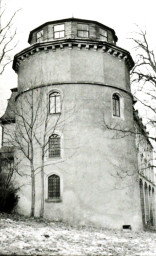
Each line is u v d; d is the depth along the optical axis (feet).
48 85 96.99
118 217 91.71
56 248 49.32
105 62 99.60
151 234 88.17
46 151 94.12
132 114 104.53
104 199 90.94
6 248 44.57
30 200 94.43
